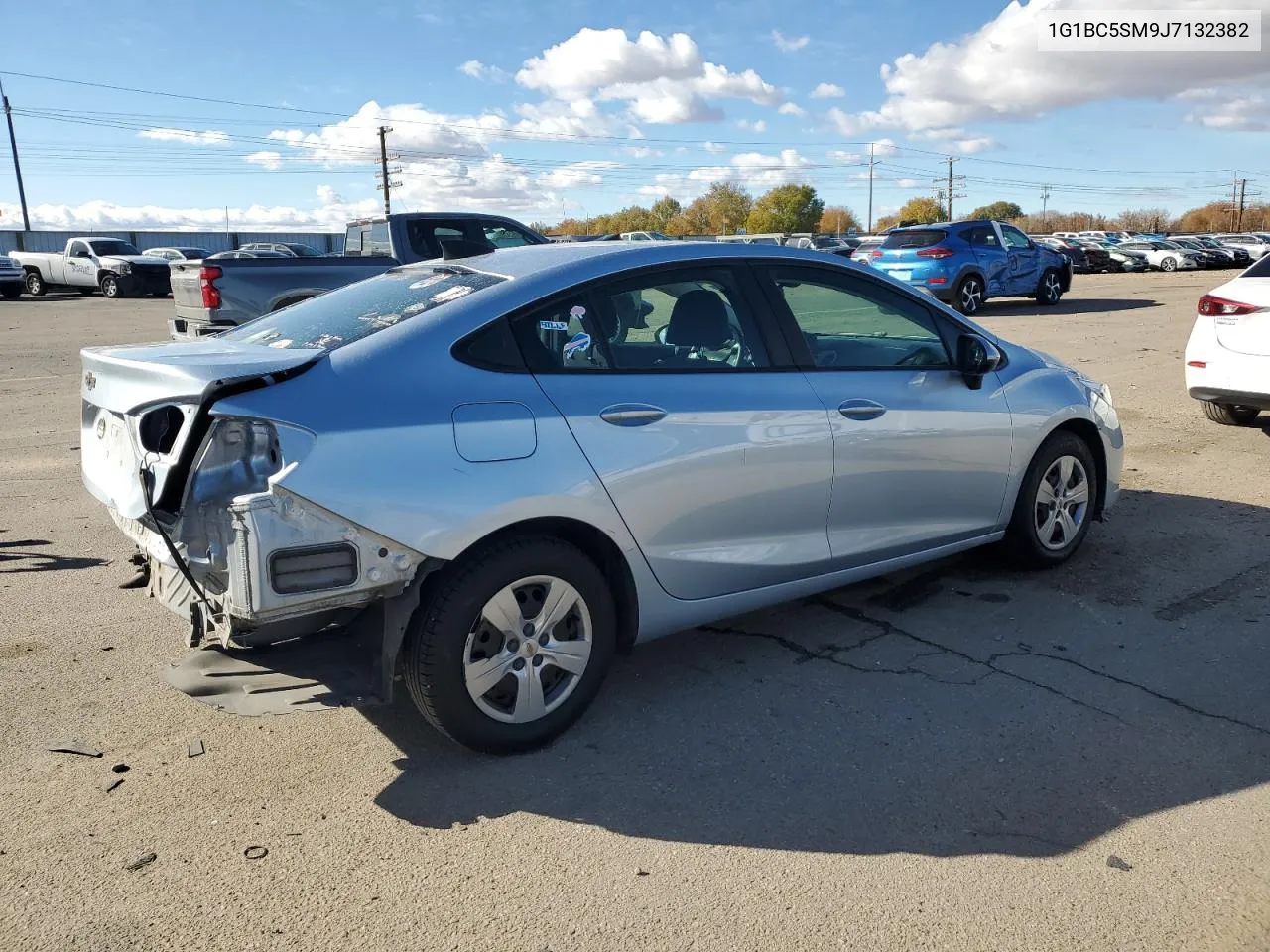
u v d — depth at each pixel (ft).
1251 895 8.48
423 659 10.12
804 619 14.65
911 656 13.29
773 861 9.05
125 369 10.23
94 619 14.69
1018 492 15.47
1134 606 14.89
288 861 9.09
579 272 11.51
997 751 10.89
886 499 13.61
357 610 10.53
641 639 11.87
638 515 11.18
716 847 9.27
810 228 307.37
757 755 10.89
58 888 8.71
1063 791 10.09
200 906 8.46
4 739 11.25
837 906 8.41
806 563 12.87
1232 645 13.52
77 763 10.78
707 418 11.68
